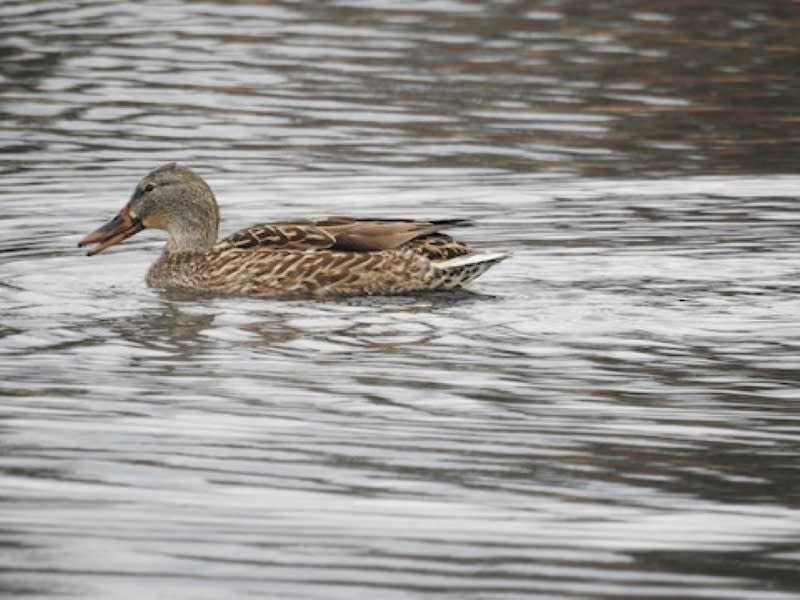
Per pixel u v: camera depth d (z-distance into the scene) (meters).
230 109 25.42
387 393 13.01
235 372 13.59
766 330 14.90
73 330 14.99
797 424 12.30
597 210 19.94
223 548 9.86
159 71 27.61
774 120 24.94
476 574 9.52
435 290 16.69
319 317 15.59
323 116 25.08
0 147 23.27
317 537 10.04
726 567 9.62
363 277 16.67
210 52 28.92
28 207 20.25
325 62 28.30
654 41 29.70
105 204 20.47
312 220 17.31
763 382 13.35
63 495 10.67
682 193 20.77
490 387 13.19
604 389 13.16
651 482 11.05
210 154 23.02
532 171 22.08
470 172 22.05
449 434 12.02
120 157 22.81
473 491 10.86
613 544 9.97
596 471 11.27
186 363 13.85
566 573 9.52
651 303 15.82
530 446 11.77
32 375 13.42
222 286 16.86
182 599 9.14
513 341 14.57
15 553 9.73
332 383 13.27
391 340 14.65
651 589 9.33
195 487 10.87
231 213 20.09
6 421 12.18
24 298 16.30
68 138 23.77
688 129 24.42
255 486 10.91
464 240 18.55
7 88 26.41
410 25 31.08
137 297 16.52
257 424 12.21
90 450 11.56
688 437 12.00
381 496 10.74
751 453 11.65
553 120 24.83
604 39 29.86
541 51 29.00
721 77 27.33
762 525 10.28
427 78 27.25
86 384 13.19
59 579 9.38
